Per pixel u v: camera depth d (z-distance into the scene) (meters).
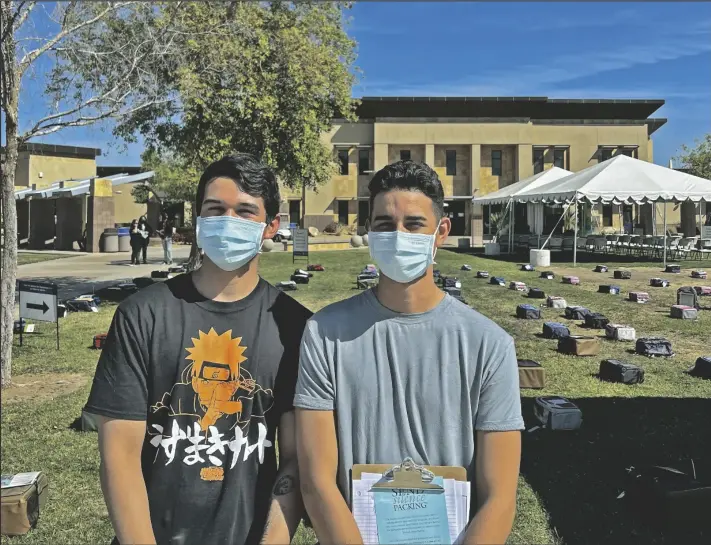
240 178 2.11
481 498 1.90
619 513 3.96
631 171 22.70
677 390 6.68
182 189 40.06
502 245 33.22
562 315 11.54
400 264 1.91
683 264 22.19
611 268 20.78
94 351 8.88
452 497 1.90
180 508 1.96
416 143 45.88
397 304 1.97
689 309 11.23
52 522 3.89
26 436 5.41
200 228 2.10
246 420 2.03
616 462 4.73
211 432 2.01
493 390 1.93
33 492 3.92
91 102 8.33
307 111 16.20
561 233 37.97
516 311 11.65
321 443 1.92
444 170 46.69
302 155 16.31
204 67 12.63
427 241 1.93
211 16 13.55
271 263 22.81
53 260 25.83
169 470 1.98
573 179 24.53
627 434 5.32
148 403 2.02
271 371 2.08
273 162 16.02
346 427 1.94
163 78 9.96
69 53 7.99
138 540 1.88
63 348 9.05
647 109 47.06
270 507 2.01
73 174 43.44
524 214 40.88
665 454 4.88
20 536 3.72
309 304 12.84
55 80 8.34
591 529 3.77
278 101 15.59
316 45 17.05
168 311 2.06
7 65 6.88
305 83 16.06
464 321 1.97
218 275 2.12
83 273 20.06
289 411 2.09
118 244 31.34
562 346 8.60
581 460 4.78
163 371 2.02
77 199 33.12
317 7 17.42
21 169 40.72
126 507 1.90
